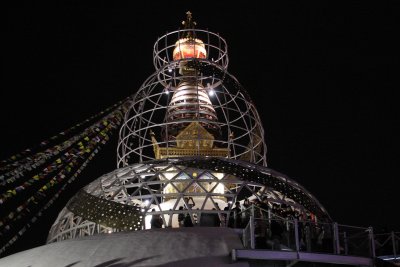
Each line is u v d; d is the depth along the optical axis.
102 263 23.91
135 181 34.12
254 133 38.69
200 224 29.44
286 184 33.19
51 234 35.62
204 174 32.91
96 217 30.86
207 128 40.12
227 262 22.98
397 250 28.23
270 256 23.08
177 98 41.00
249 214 27.53
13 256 28.16
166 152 38.00
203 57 43.09
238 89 39.19
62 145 31.00
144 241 25.00
